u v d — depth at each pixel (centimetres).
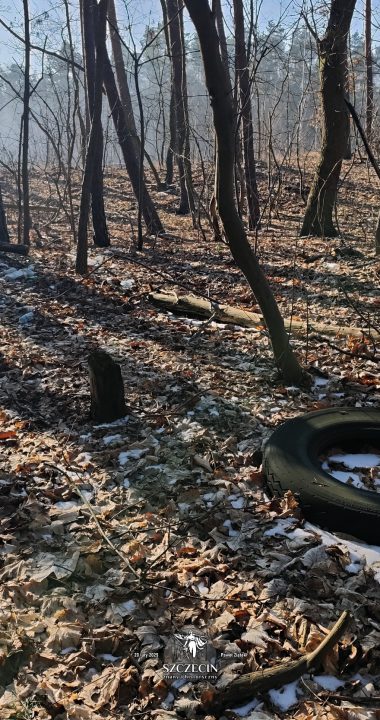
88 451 555
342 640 333
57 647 346
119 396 605
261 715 299
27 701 314
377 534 415
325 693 307
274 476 470
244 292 1006
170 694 317
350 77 1374
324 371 697
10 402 668
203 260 1243
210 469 512
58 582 394
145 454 541
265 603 366
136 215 1842
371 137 1619
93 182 1374
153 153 5034
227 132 555
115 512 465
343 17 1215
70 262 1248
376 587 375
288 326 808
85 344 816
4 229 1399
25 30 1234
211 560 405
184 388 661
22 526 447
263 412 607
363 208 1697
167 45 1770
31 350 807
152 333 845
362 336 773
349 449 539
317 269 1120
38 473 520
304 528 433
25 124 1297
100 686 321
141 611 368
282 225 1603
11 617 365
